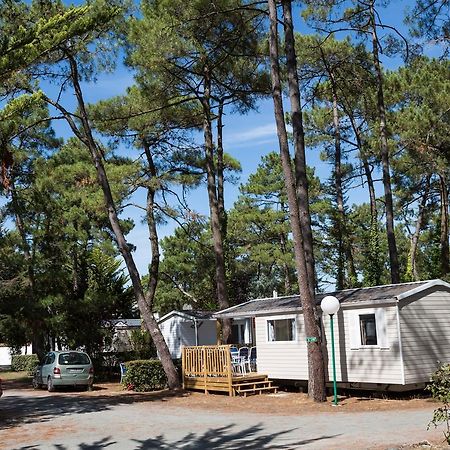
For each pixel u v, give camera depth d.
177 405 17.08
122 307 29.73
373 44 24.89
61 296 26.11
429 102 27.80
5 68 13.10
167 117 26.41
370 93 29.38
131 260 22.20
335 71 29.20
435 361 16.72
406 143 27.48
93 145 22.20
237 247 46.16
